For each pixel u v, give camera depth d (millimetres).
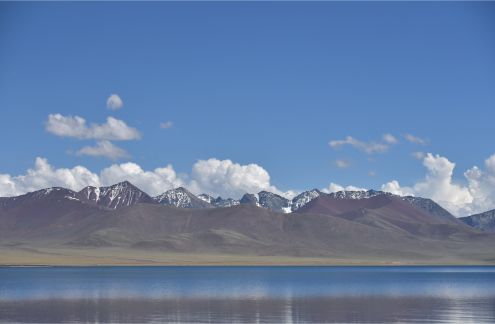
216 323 67312
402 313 75188
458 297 96438
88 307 81688
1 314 74125
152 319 70125
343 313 75625
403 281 144250
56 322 67750
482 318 70250
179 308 80750
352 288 118312
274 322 68250
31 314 74188
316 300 91875
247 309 79812
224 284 130750
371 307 81938
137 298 94625
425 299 93250
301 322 68062
